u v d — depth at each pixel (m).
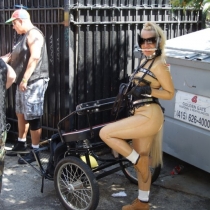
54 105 5.20
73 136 3.59
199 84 4.07
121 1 5.15
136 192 4.18
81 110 3.52
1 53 5.71
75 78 4.98
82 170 3.52
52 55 5.06
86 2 4.83
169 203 3.95
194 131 4.22
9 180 4.47
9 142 5.88
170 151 4.60
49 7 4.91
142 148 3.48
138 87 3.27
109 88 5.30
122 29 5.25
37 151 4.18
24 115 4.88
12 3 5.39
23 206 3.88
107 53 5.17
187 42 4.68
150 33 3.26
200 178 4.55
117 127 3.38
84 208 3.61
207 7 3.17
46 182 4.42
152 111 3.36
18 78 4.80
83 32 4.90
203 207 3.87
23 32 4.73
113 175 4.60
